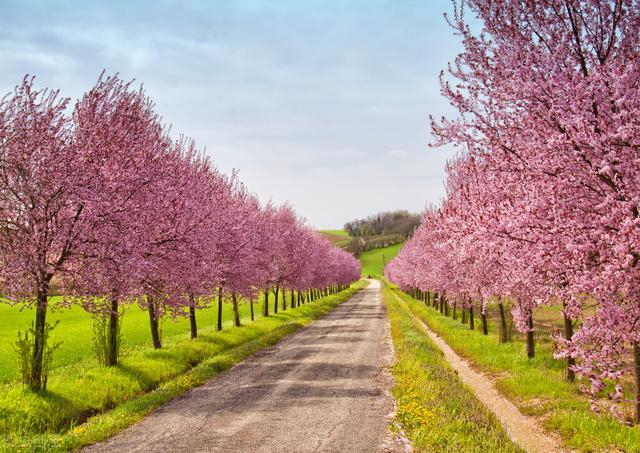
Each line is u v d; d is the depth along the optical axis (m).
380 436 10.84
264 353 24.62
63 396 14.48
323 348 25.58
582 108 9.03
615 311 8.72
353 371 18.91
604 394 14.02
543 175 9.70
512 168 10.89
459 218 14.20
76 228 14.52
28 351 14.77
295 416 12.66
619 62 9.26
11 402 13.07
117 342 19.20
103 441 11.04
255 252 35.28
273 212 49.16
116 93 16.38
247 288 32.91
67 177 13.77
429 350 22.80
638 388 11.09
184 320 44.53
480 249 13.29
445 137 11.51
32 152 13.62
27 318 46.03
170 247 18.78
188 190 21.94
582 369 8.89
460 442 9.63
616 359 9.44
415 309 50.12
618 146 8.77
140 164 17.06
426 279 43.03
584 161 9.18
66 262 15.16
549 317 36.00
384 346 25.75
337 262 92.12
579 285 8.99
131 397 16.00
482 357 21.73
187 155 26.05
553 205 9.51
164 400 14.70
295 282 51.19
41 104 14.00
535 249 9.88
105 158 15.54
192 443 10.62
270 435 11.07
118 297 16.52
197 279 21.62
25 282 13.25
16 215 13.77
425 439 10.01
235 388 16.47
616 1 9.55
